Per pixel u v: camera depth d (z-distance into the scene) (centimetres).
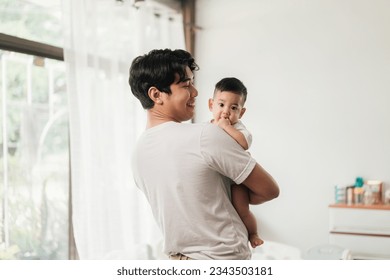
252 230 138
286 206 369
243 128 159
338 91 352
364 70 344
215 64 397
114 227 286
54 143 272
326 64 356
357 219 309
